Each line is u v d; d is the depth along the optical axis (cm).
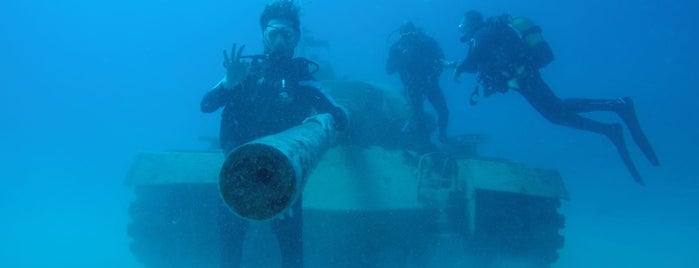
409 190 745
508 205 793
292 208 582
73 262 1307
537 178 785
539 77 837
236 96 576
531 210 788
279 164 232
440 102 951
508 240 788
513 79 816
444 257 782
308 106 593
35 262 1296
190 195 752
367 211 676
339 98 820
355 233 684
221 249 614
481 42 809
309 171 277
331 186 716
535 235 794
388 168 773
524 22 816
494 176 757
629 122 894
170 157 755
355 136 809
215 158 752
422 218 736
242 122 582
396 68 940
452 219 761
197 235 755
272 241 766
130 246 764
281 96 564
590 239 1878
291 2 588
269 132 575
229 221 610
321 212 687
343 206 682
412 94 900
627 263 1497
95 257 1366
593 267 1461
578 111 906
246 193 234
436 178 783
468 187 749
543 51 802
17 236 1582
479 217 771
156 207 750
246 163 235
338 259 714
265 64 580
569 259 1559
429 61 902
